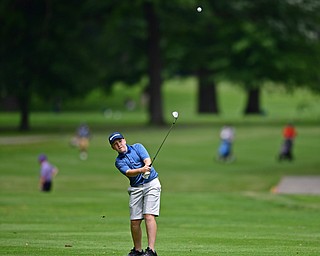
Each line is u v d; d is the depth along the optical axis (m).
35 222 64.25
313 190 101.31
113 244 47.72
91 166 135.25
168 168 136.12
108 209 78.06
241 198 91.00
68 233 54.72
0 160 138.00
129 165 40.34
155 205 40.41
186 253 43.69
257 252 44.41
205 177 123.62
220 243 49.06
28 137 174.62
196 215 73.88
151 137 176.25
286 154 147.12
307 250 45.53
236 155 155.00
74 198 88.62
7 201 83.88
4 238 50.94
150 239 40.09
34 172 126.00
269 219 69.88
